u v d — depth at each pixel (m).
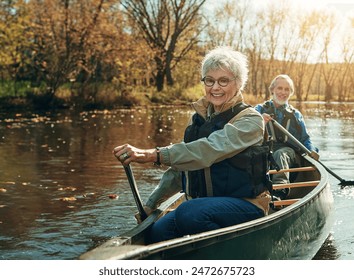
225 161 4.03
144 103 36.44
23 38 28.23
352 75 65.38
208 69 4.14
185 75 51.50
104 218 6.62
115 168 10.33
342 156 12.04
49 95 29.19
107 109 31.03
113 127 19.61
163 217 4.26
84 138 15.77
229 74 4.10
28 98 28.53
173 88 42.94
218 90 4.11
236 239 3.72
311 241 4.99
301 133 8.11
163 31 45.84
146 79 47.16
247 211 3.99
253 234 3.88
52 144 14.19
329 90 66.06
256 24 58.91
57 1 29.17
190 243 3.36
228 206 3.93
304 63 62.28
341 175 9.59
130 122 22.05
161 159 3.92
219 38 52.69
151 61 38.56
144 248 3.06
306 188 7.31
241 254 3.76
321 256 5.12
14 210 7.00
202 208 3.90
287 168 7.25
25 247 5.45
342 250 5.31
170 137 16.38
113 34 31.02
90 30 29.52
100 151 12.84
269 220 4.06
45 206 7.23
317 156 8.01
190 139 4.28
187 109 33.12
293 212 4.54
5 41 27.12
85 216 6.71
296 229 4.60
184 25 43.50
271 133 7.98
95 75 34.94
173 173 4.61
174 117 25.56
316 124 21.80
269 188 4.14
